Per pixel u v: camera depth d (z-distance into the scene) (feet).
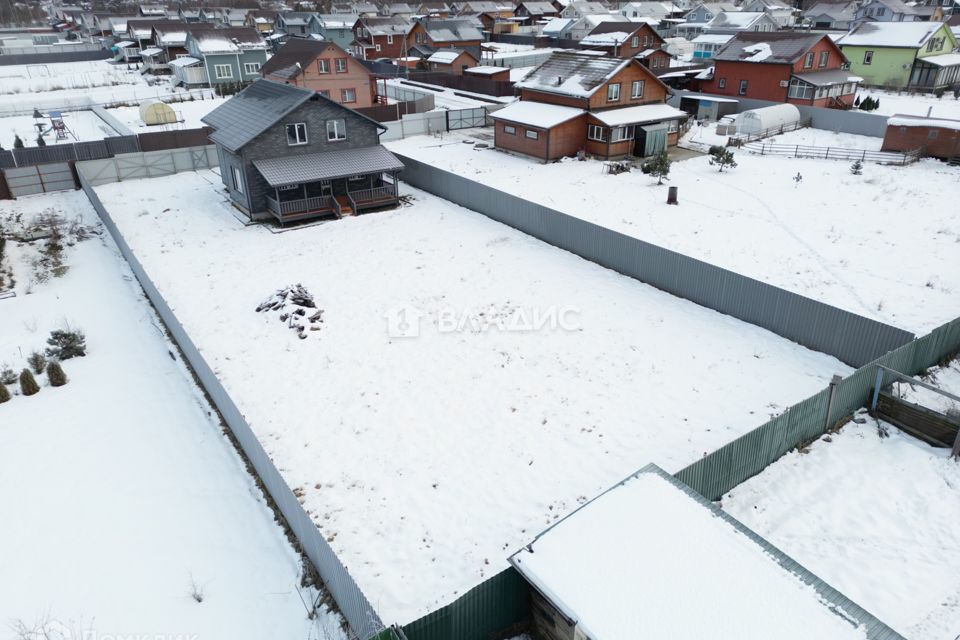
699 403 56.49
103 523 44.80
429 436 53.06
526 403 57.06
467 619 32.99
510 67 263.08
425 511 45.21
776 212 100.94
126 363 65.62
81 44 349.00
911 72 189.57
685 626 27.43
